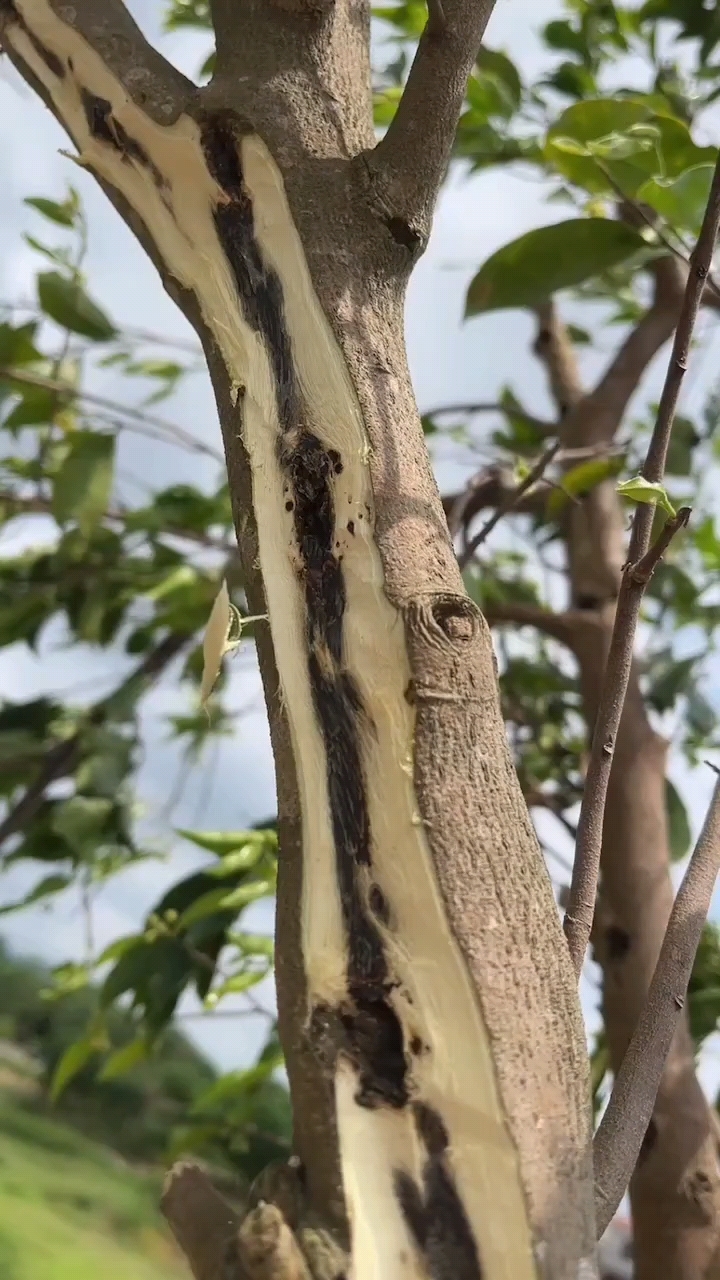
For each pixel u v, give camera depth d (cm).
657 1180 65
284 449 48
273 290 49
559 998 43
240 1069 82
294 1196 42
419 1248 41
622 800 76
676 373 49
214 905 75
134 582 107
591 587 87
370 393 47
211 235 51
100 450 91
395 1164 42
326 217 49
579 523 90
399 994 43
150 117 51
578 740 108
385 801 44
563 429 91
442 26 48
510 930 43
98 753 95
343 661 45
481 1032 42
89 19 53
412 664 44
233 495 49
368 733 44
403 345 49
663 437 49
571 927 48
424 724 44
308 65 51
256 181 50
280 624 47
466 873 43
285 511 47
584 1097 43
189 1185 44
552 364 105
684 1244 63
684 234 68
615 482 91
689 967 49
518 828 44
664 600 107
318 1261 40
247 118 50
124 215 54
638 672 92
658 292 93
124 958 80
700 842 51
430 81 49
